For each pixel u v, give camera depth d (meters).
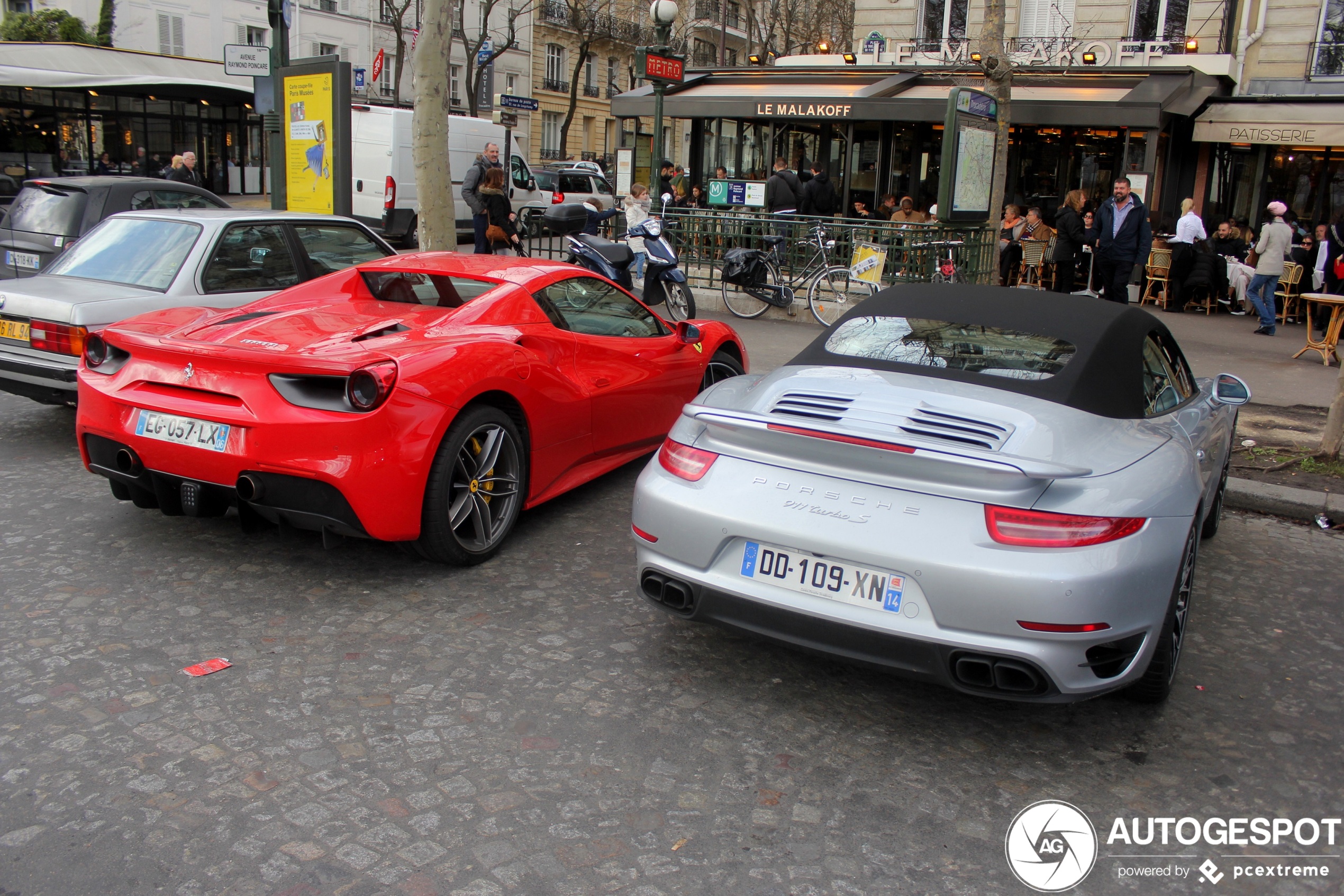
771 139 19.14
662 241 10.95
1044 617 2.62
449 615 3.78
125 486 4.24
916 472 2.77
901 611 2.77
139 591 3.88
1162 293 15.25
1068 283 13.98
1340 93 18.58
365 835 2.47
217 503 3.96
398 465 3.71
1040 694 2.72
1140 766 2.95
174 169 15.10
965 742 3.05
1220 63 18.69
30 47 22.09
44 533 4.46
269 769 2.73
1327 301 10.34
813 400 3.22
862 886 2.36
